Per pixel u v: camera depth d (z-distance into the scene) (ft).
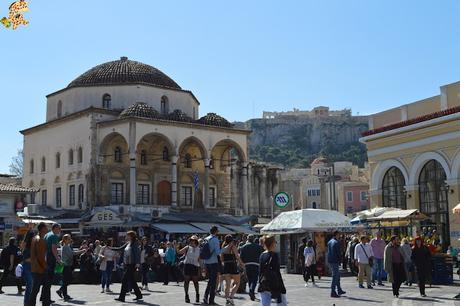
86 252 91.71
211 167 210.38
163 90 201.98
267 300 39.24
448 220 104.99
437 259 81.97
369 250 76.48
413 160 112.37
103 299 64.08
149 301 62.13
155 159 194.59
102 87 195.83
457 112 100.63
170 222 171.83
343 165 399.03
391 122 123.75
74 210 184.34
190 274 61.41
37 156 209.97
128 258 62.44
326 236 105.70
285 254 122.11
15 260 71.00
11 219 141.08
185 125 187.93
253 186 233.55
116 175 186.70
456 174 102.27
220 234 172.24
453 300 60.59
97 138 184.34
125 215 167.32
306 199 360.07
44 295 52.06
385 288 75.36
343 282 86.12
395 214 92.73
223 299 64.13
